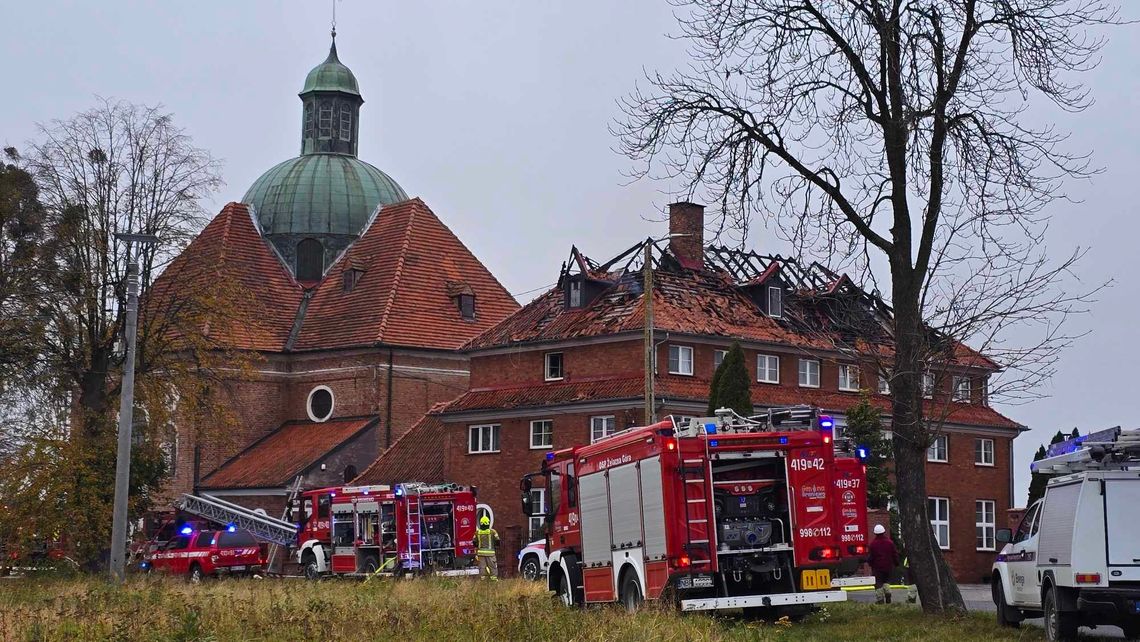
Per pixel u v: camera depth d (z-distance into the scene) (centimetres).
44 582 3703
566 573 2659
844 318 2973
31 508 4344
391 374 6838
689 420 2311
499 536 5381
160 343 4925
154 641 1883
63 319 4709
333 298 7338
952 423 5741
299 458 6594
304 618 2127
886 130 2517
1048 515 2048
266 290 7425
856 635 2088
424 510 4238
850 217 2558
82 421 4634
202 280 5072
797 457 2280
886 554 2927
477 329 7156
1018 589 2206
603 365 5231
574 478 2641
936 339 2538
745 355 5294
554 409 5256
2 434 4484
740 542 2258
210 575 4809
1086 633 2373
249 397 7056
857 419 4722
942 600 2494
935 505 5669
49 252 4741
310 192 7750
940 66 2477
